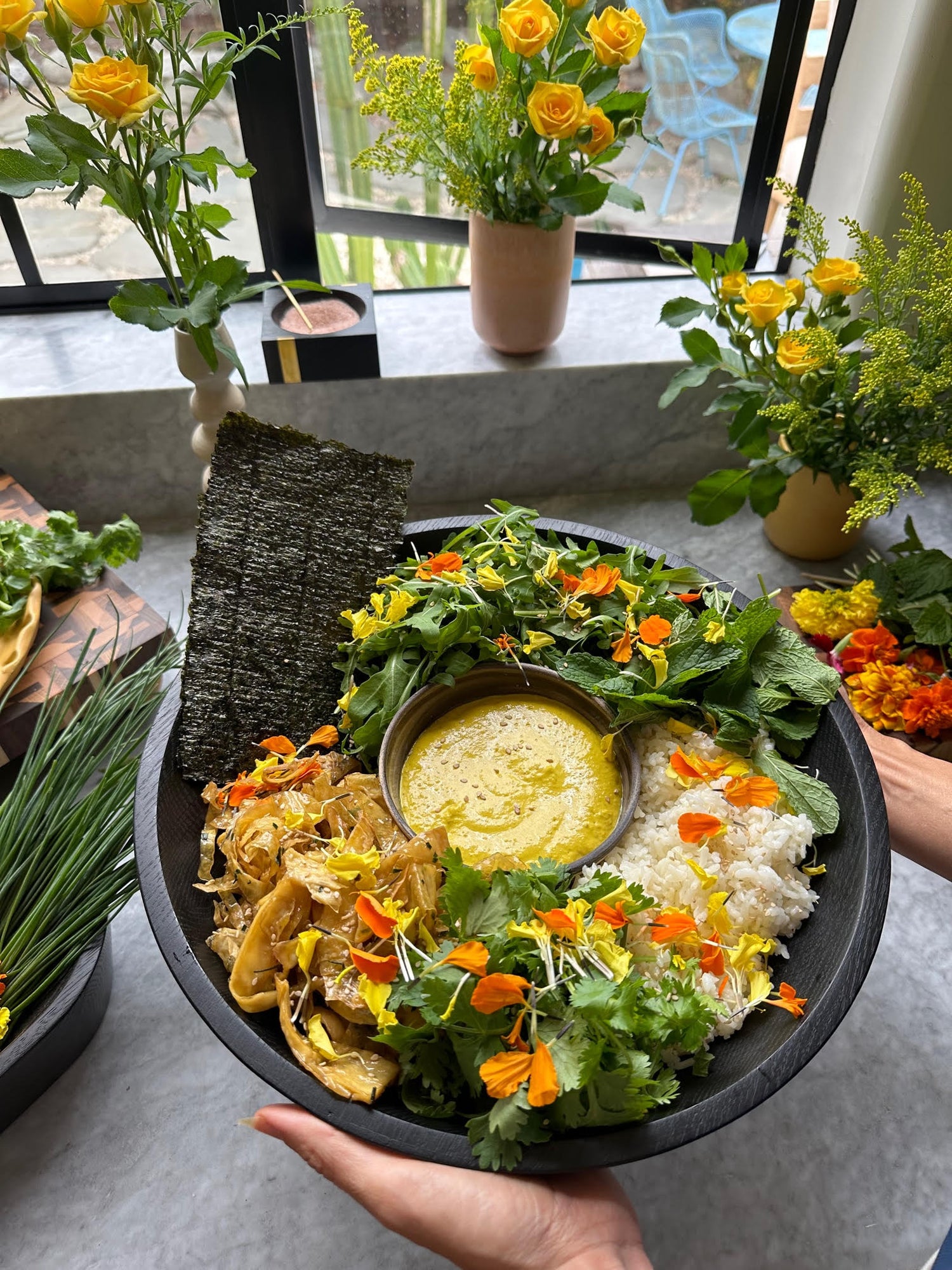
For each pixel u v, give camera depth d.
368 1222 0.48
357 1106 0.36
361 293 0.77
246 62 0.71
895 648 0.64
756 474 0.69
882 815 0.44
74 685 0.57
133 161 0.55
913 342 0.61
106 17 0.49
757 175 0.83
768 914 0.43
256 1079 0.53
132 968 0.57
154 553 0.81
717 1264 0.46
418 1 0.72
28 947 0.48
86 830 0.53
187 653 0.49
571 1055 0.34
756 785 0.43
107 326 0.81
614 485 0.87
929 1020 0.55
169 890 0.42
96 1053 0.53
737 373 0.69
